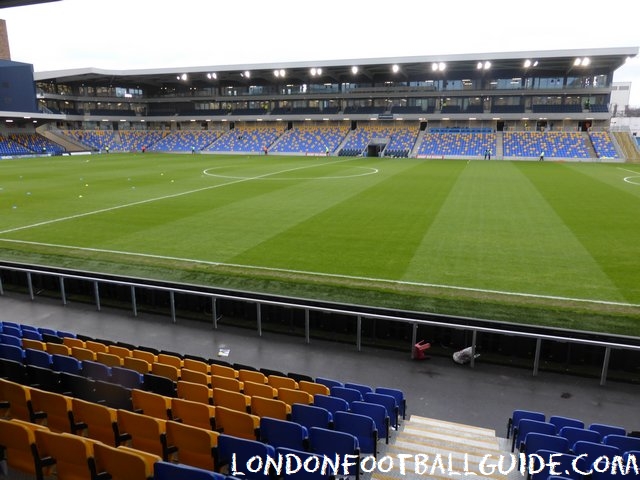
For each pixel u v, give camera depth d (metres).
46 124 77.00
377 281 15.36
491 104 70.19
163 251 18.66
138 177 41.22
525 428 6.85
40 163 55.44
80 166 51.59
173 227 22.41
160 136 84.56
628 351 9.75
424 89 71.12
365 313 10.88
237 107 83.69
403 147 69.12
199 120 83.62
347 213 25.31
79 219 24.14
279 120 79.62
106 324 12.59
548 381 9.74
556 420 7.57
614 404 8.99
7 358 8.76
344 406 7.20
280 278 15.64
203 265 16.98
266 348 11.25
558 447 6.07
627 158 58.41
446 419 8.52
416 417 8.30
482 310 13.18
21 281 15.16
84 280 14.26
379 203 28.17
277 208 26.70
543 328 10.28
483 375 9.99
